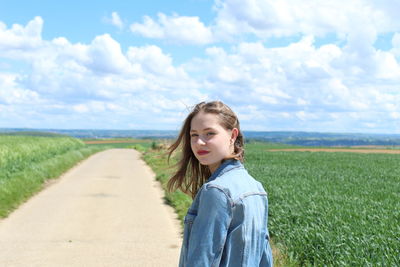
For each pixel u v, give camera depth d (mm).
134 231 8609
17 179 14023
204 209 1790
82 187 15383
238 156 2041
